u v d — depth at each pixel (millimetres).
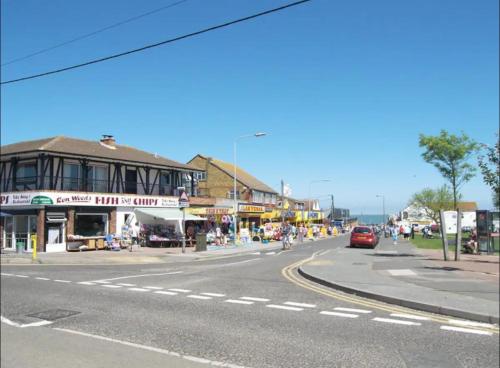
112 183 36125
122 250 31375
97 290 13352
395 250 30922
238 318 9375
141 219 35625
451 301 10430
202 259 26531
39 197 29281
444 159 34219
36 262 23938
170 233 36188
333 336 7898
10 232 31797
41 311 10336
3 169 34688
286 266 20609
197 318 9406
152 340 7766
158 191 40875
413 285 13078
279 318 9352
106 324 8992
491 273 16172
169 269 19891
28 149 31141
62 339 7930
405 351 6992
